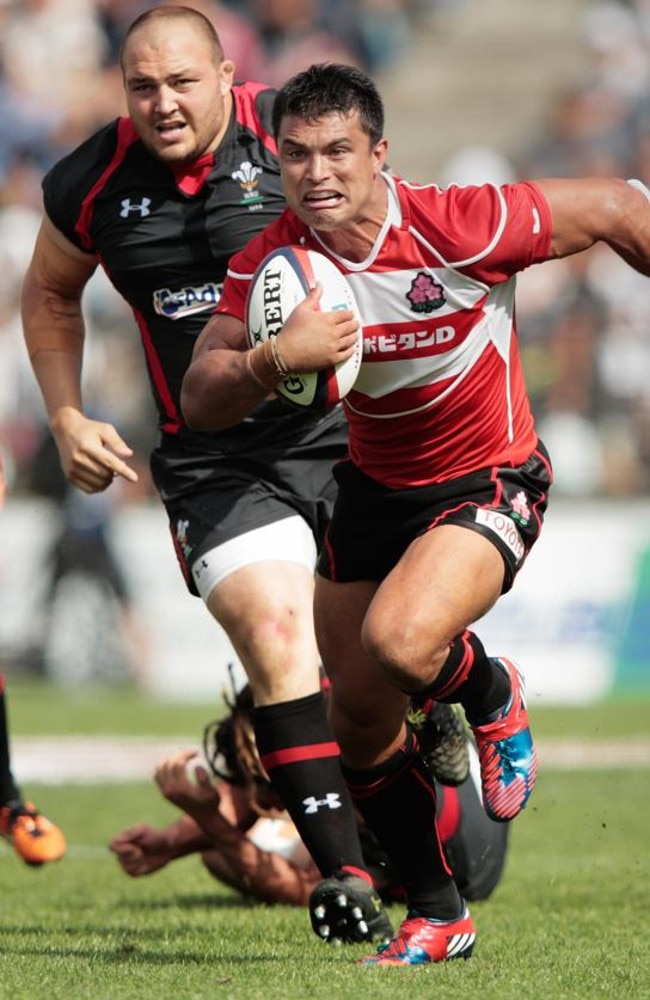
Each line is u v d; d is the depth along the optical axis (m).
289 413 20.28
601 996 14.33
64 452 20.61
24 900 23.03
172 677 57.53
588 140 71.50
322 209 15.39
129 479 20.34
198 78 19.81
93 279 62.84
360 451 17.00
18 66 76.25
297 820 17.61
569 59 83.25
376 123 15.48
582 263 61.28
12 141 73.50
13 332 63.12
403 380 16.25
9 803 24.09
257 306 15.67
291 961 16.23
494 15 86.31
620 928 19.72
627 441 58.19
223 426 16.14
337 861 17.39
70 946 17.89
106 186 20.59
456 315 15.99
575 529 54.66
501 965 16.16
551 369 59.03
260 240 16.38
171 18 19.94
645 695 53.94
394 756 16.84
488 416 16.66
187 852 22.61
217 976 15.16
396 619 15.42
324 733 17.83
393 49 84.69
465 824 21.11
